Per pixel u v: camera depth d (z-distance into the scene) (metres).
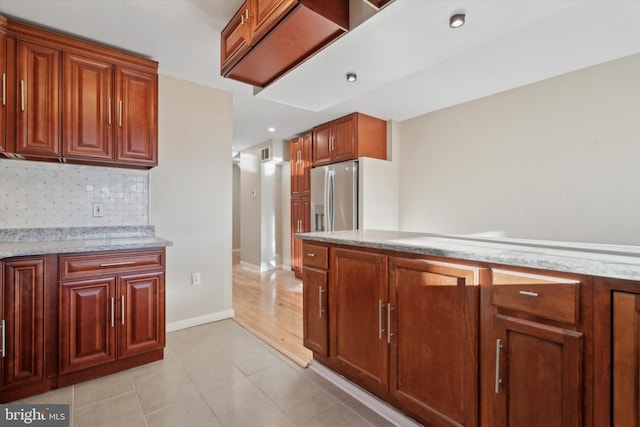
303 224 4.69
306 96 2.33
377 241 1.63
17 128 1.85
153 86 2.35
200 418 1.57
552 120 2.69
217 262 2.99
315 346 2.02
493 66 2.47
